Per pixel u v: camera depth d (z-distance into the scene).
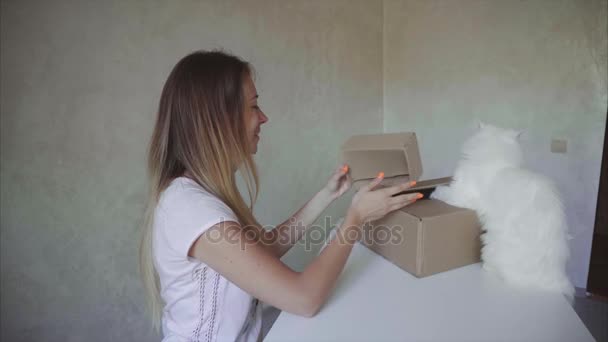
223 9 1.63
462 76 2.44
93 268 1.37
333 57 2.29
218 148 0.66
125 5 1.31
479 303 0.66
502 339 0.55
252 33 1.77
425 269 0.76
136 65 1.37
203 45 1.58
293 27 1.99
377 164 0.94
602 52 1.91
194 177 0.66
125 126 1.37
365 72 2.62
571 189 2.10
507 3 2.19
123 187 1.40
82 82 1.25
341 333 0.58
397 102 2.80
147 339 1.57
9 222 1.17
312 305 0.59
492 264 0.75
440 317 0.62
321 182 2.31
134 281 1.49
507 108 2.27
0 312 1.19
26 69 1.13
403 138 0.80
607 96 1.93
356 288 0.73
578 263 2.11
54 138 1.21
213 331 0.66
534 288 0.70
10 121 1.12
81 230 1.32
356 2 2.43
